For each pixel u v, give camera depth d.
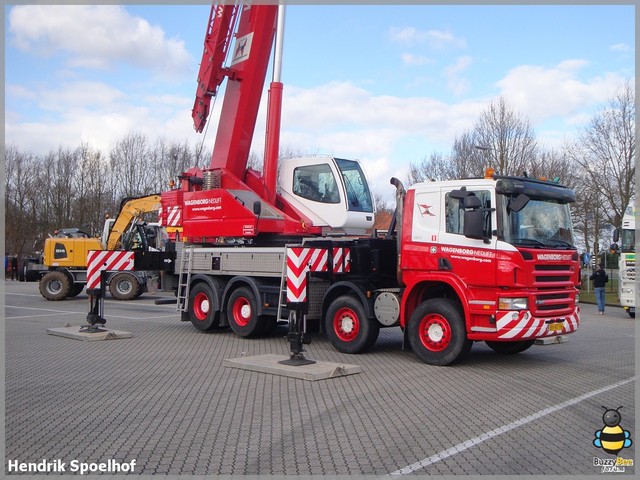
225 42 14.28
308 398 7.70
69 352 11.15
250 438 6.06
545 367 10.07
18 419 6.72
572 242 10.43
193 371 9.41
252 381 8.69
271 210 12.97
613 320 19.66
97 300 13.41
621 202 30.47
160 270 14.41
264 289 12.44
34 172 49.78
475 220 9.24
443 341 9.89
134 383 8.54
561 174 32.41
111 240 23.45
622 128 30.42
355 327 11.10
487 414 7.01
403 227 10.52
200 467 5.26
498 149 33.09
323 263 10.93
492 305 9.31
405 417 6.86
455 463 5.38
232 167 13.90
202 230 13.98
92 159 49.31
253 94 13.93
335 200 12.93
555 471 5.20
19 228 49.06
